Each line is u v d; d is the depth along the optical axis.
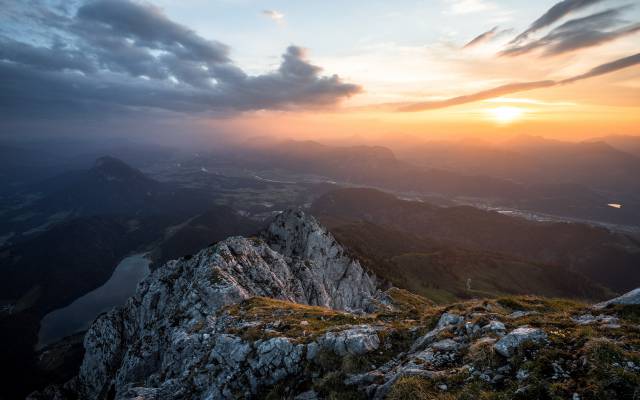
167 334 53.97
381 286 136.00
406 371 16.86
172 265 84.75
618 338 14.61
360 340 22.42
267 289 69.12
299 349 24.36
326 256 119.88
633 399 11.11
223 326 37.25
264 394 23.27
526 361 14.29
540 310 22.42
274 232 124.12
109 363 75.44
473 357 16.19
